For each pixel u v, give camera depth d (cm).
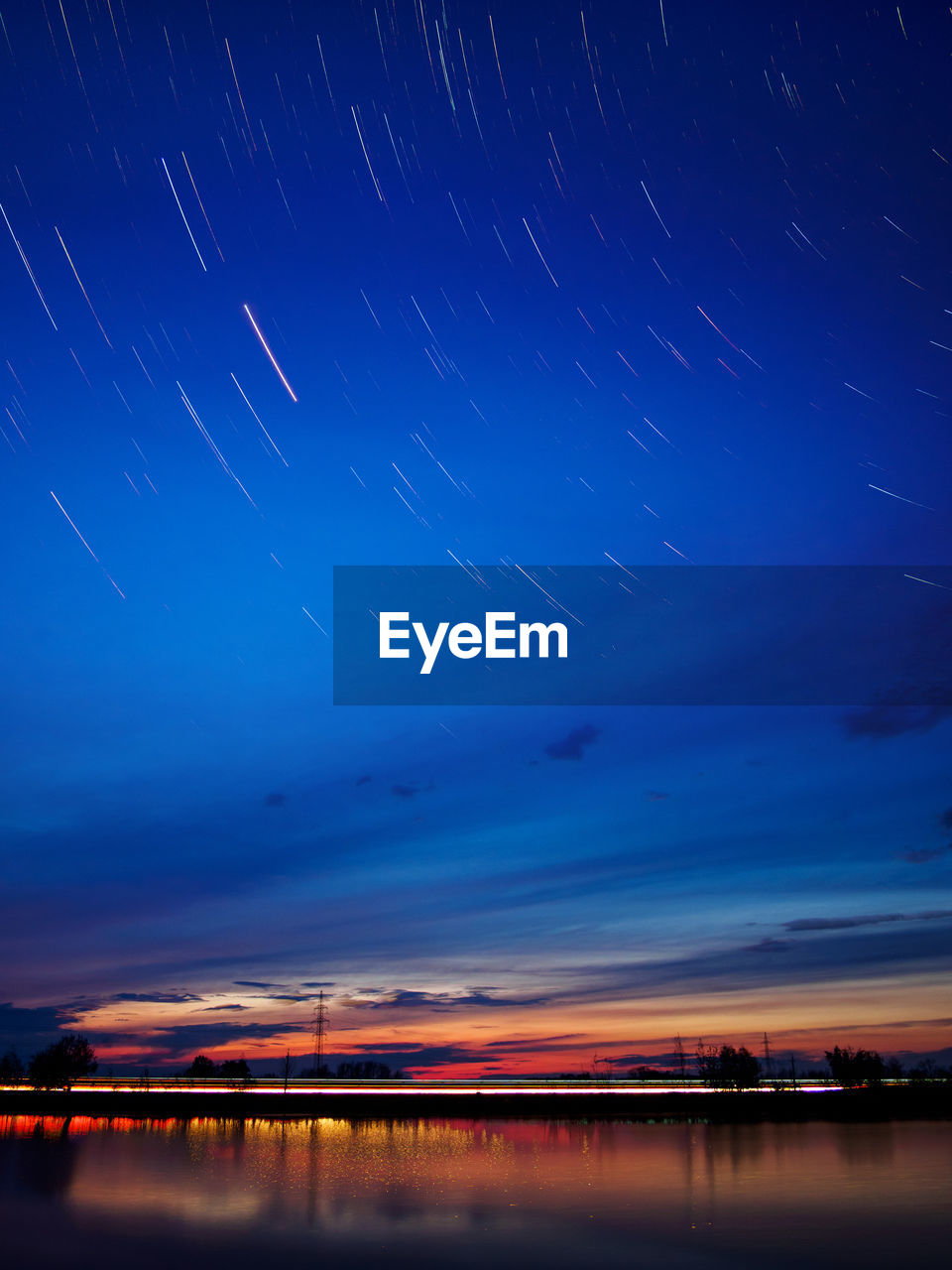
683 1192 4081
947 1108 11100
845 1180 4478
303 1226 3184
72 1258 2608
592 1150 6331
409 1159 5756
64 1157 5747
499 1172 4991
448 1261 2581
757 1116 10612
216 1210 3547
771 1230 3080
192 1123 9731
